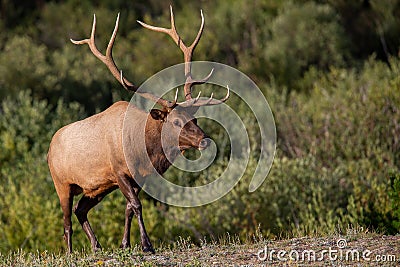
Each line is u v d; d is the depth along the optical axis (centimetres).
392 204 3847
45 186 5056
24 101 6519
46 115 6381
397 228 3831
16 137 5847
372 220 4250
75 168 3152
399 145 5625
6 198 4859
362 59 9188
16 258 3128
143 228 2975
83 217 3297
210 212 4716
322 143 5725
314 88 7588
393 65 7231
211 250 2936
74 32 9856
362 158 5450
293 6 9150
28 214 4722
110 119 3067
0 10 10356
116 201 4650
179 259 2791
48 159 3322
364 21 9450
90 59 8425
